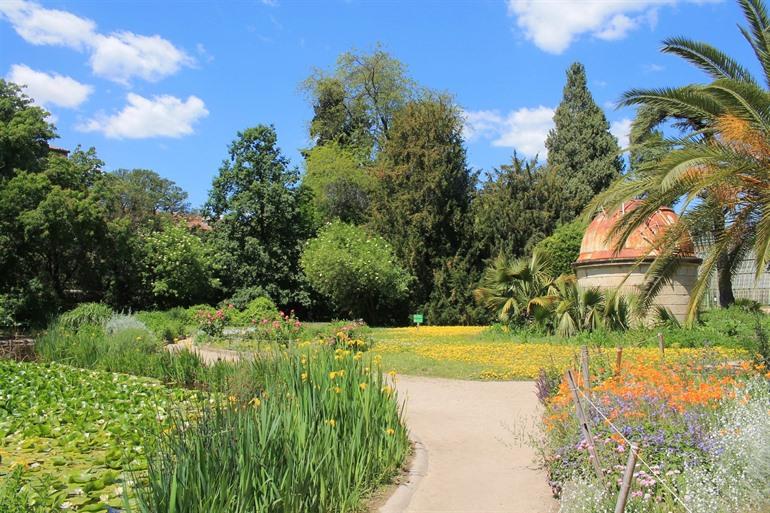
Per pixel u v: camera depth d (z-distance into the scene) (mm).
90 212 25656
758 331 11805
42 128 26609
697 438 5379
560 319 19297
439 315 32125
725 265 13023
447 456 7320
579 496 4645
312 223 36406
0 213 23875
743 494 4559
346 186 37188
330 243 30141
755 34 13633
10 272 25594
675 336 16594
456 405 10555
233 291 32938
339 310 34250
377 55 42156
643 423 5746
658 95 13461
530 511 5367
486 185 35094
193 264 30234
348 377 6910
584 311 19016
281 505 4410
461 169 33812
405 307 32844
